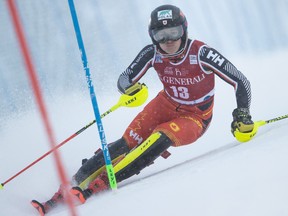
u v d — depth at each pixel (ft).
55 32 91.15
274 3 105.50
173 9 40.22
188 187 26.07
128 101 44.62
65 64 88.84
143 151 39.32
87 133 63.16
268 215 18.83
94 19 93.35
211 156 38.52
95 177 41.86
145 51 44.14
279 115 56.80
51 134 13.10
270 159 26.30
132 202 27.09
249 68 89.20
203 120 44.88
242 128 40.60
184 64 42.55
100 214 26.99
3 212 41.45
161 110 45.42
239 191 22.25
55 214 35.04
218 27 102.63
